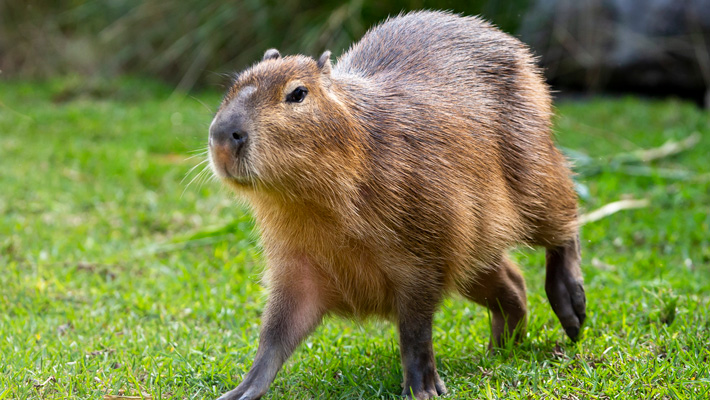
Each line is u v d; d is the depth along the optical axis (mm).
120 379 7219
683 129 17188
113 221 13062
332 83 6707
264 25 21266
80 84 22281
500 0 20109
